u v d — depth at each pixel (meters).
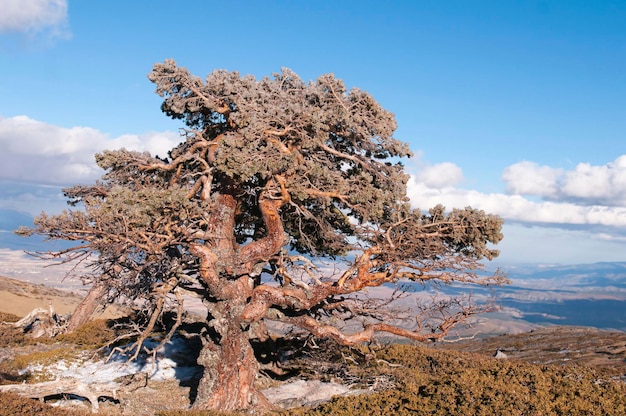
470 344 58.09
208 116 22.45
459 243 21.16
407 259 20.03
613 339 49.12
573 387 17.33
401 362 26.14
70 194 20.95
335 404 17.34
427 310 20.11
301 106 19.77
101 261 17.89
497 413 14.90
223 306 19.91
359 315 21.75
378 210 19.33
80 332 32.91
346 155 21.12
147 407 20.45
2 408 14.41
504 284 19.33
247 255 20.17
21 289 63.84
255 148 18.73
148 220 16.77
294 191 19.36
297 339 27.02
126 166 21.19
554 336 55.88
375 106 20.86
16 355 28.17
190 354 28.83
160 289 19.48
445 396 16.95
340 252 24.02
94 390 19.28
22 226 16.58
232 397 19.59
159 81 20.38
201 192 21.59
